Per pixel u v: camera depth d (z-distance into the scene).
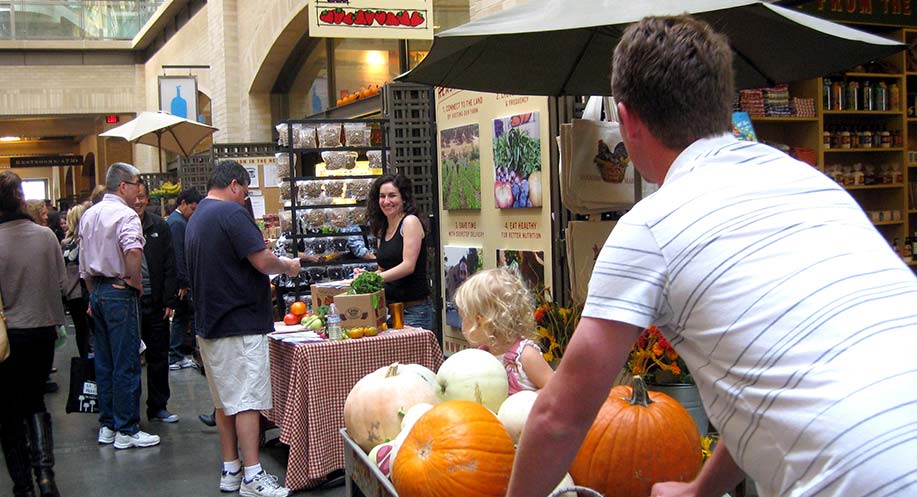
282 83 14.60
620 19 2.90
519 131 5.65
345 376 4.68
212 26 16.05
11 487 5.27
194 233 4.69
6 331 4.32
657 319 1.54
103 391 6.07
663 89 1.57
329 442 4.66
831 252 1.43
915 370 1.31
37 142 30.56
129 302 5.90
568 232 4.69
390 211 5.50
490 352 3.37
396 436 3.11
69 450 5.95
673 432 2.46
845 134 6.43
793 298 1.39
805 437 1.33
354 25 6.85
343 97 11.79
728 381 1.45
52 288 4.71
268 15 13.22
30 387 4.66
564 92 4.21
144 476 5.29
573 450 1.57
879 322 1.35
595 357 1.51
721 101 1.59
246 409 4.69
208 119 18.16
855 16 6.15
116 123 23.75
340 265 7.43
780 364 1.37
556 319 3.95
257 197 10.85
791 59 3.55
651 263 1.50
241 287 4.64
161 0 22.81
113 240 5.81
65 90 22.50
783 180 1.54
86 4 22.39
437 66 3.81
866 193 6.93
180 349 9.23
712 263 1.45
